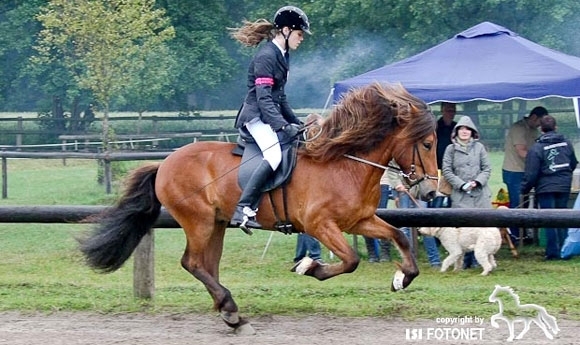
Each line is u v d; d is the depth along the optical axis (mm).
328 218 8109
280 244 15531
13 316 9148
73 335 8297
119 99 34500
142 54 28750
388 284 10969
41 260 13977
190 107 42469
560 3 32969
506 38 15125
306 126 8383
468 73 14562
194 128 39344
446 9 33469
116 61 27594
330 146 8109
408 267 8258
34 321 8914
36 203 20609
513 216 9211
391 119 8188
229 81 42344
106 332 8406
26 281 11133
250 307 9320
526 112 34125
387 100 8203
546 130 13375
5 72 39906
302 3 36906
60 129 37875
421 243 15125
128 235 8805
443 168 12805
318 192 8125
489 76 14336
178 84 39375
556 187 13188
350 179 8148
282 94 8508
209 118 36906
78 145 32281
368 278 12070
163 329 8523
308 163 8258
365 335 8141
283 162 8211
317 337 8094
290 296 10016
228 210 8477
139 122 36219
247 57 43594
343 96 8391
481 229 12367
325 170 8180
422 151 8234
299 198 8219
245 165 8352
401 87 8383
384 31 35656
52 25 27906
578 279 11836
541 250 14508
